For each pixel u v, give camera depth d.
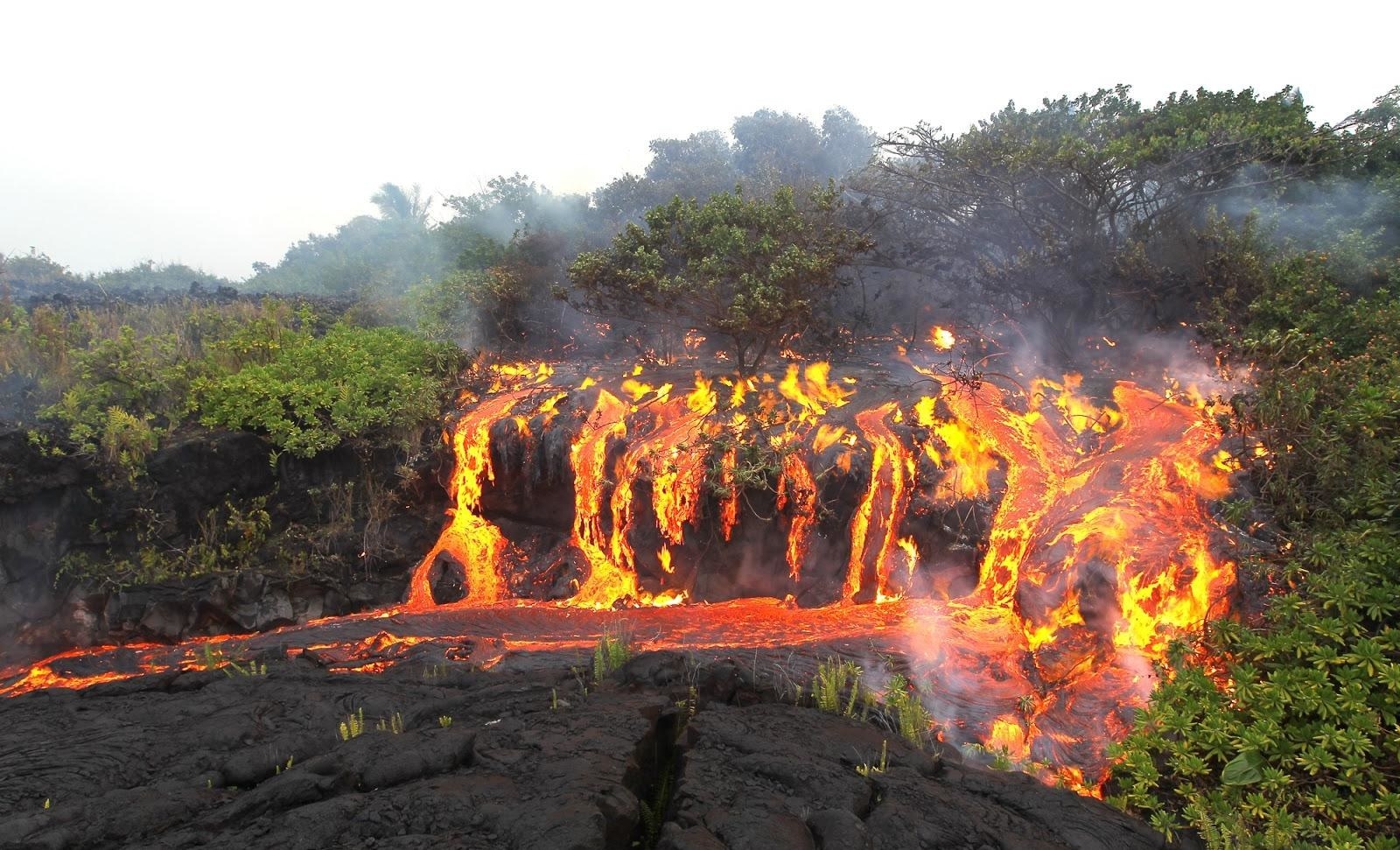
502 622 9.20
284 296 17.30
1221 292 10.71
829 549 9.67
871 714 5.73
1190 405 9.92
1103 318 12.15
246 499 10.77
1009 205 12.66
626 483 10.46
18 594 9.63
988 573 8.69
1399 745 4.85
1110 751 5.48
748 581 9.99
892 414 10.17
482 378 12.95
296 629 9.45
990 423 9.94
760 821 4.11
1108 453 9.31
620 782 4.41
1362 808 4.68
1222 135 11.02
